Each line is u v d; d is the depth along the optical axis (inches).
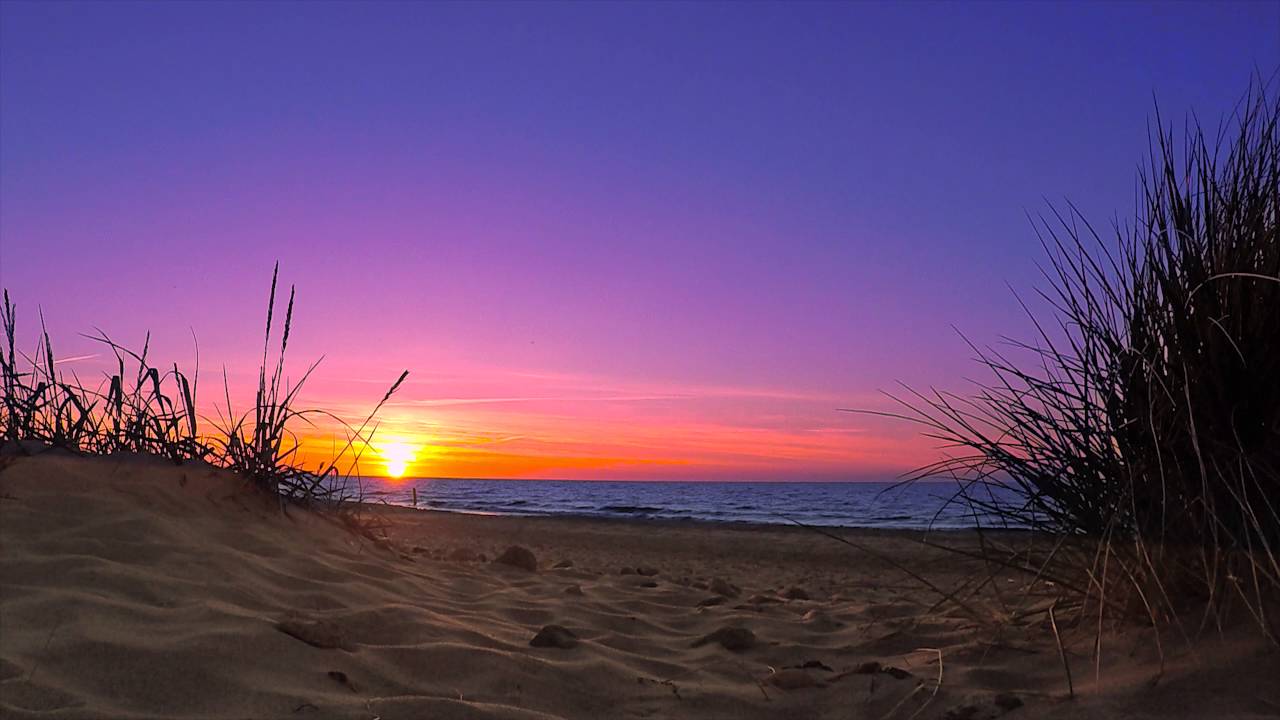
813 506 1305.4
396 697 81.7
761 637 129.3
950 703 89.4
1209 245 95.3
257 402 164.9
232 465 162.7
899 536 458.3
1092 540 101.0
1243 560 87.5
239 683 79.1
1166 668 84.8
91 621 86.5
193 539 128.9
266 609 105.7
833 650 118.4
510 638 114.6
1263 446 87.4
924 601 173.2
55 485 135.1
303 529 160.9
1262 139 99.7
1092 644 97.0
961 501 109.7
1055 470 103.8
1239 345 88.4
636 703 94.7
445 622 114.7
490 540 408.5
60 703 69.9
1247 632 84.6
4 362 152.9
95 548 114.7
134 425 162.7
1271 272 89.3
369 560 156.3
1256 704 75.2
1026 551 110.2
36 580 99.6
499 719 80.0
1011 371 107.0
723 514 1014.4
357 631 103.0
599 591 167.8
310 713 75.7
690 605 165.5
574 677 98.7
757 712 93.7
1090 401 101.7
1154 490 93.4
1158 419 93.0
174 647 83.0
